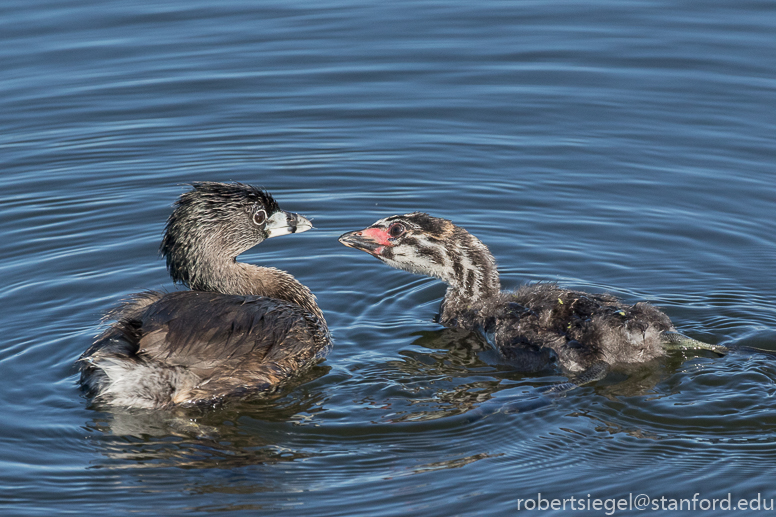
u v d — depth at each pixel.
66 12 23.81
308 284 15.45
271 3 24.56
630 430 11.19
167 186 18.22
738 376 12.06
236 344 12.22
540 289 13.99
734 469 10.53
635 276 15.41
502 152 19.33
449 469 10.65
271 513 9.90
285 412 11.75
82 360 12.05
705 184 18.03
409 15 24.11
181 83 21.44
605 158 19.00
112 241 16.41
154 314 12.22
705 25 23.09
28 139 19.50
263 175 18.62
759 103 20.36
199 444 11.06
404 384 12.38
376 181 18.50
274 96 21.12
